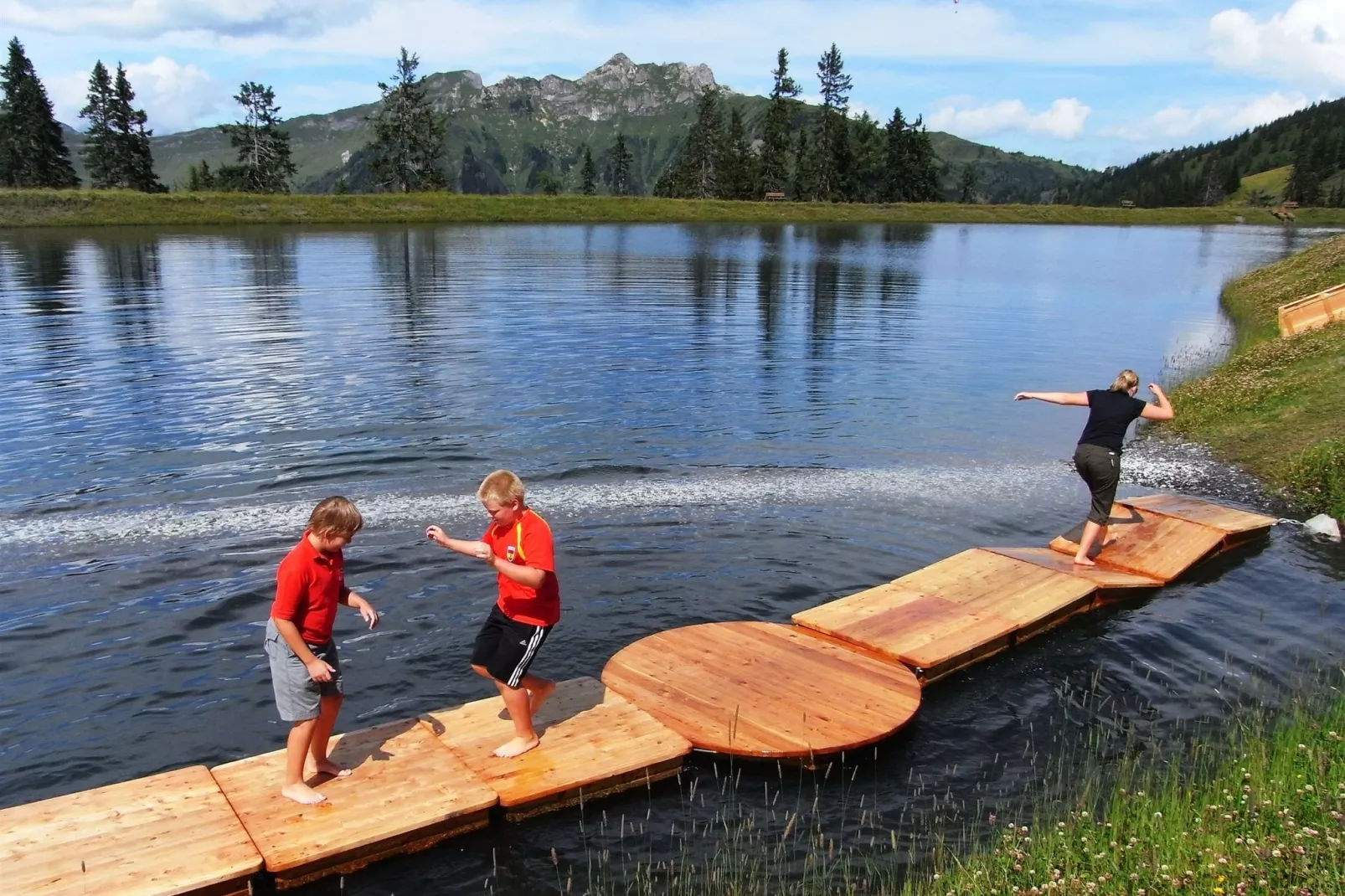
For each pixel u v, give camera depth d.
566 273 35.66
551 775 5.46
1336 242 30.00
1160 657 7.33
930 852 5.00
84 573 8.33
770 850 5.04
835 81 108.38
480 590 8.15
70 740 5.95
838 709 6.29
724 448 12.57
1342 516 10.45
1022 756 5.95
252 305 25.31
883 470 11.87
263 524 9.50
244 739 6.03
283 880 4.75
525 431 13.02
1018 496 11.06
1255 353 17.34
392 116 101.69
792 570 8.86
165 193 68.31
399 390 15.29
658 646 7.20
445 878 4.84
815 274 37.72
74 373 16.30
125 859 4.64
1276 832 4.61
